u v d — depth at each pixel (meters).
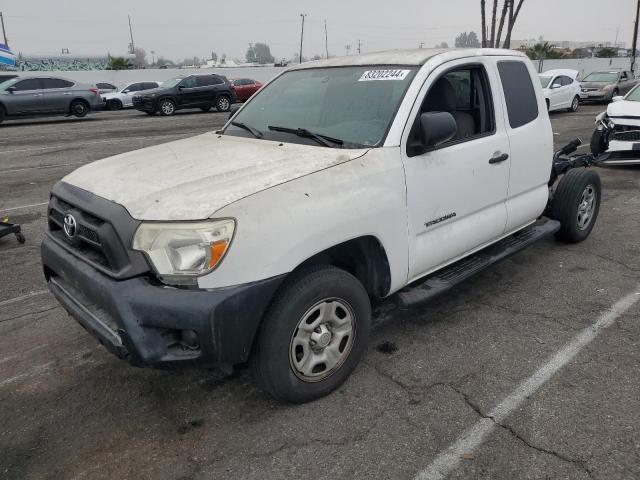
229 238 2.54
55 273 3.31
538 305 4.27
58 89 21.00
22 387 3.38
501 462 2.63
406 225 3.34
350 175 3.02
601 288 4.56
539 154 4.53
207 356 2.59
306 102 3.84
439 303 4.35
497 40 20.69
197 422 2.99
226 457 2.72
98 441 2.87
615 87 24.25
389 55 3.87
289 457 2.70
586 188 5.42
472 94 3.97
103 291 2.63
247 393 3.23
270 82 4.41
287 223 2.69
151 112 23.30
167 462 2.71
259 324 2.79
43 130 17.95
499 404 3.06
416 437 2.81
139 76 40.97
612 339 3.72
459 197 3.71
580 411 2.98
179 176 2.97
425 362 3.50
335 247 3.09
